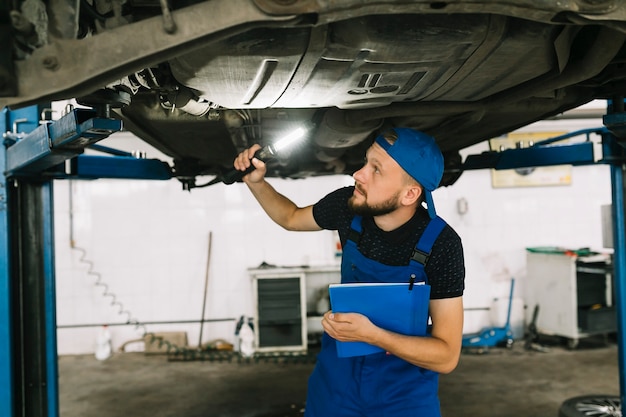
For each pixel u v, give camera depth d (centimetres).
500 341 565
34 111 225
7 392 218
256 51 100
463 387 439
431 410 136
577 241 604
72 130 149
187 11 84
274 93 127
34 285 229
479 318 598
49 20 87
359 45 99
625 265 247
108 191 569
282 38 96
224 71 110
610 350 541
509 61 111
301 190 584
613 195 251
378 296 121
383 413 134
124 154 276
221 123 203
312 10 80
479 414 379
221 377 477
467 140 260
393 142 123
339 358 140
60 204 562
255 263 582
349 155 284
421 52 104
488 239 600
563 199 604
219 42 97
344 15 82
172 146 258
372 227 135
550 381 449
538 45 103
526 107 177
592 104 584
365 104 141
